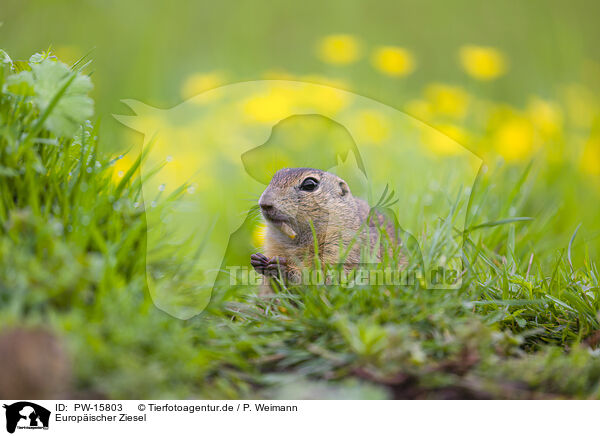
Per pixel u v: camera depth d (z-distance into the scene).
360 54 16.25
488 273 7.75
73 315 5.00
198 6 18.88
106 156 7.47
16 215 5.43
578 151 14.21
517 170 13.18
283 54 18.44
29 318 4.97
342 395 5.29
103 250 5.50
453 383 5.34
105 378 4.85
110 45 16.52
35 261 5.17
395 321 6.01
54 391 4.70
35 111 6.12
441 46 20.00
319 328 5.95
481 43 20.09
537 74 17.55
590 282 7.52
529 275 7.99
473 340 5.49
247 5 19.50
